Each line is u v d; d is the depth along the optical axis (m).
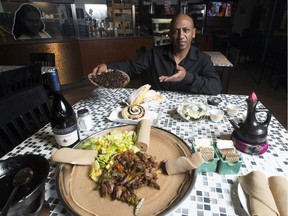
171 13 5.21
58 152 0.62
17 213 0.41
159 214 0.46
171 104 1.15
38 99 1.07
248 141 0.70
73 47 3.67
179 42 1.48
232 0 5.69
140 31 4.68
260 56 5.66
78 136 0.78
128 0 4.31
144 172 0.58
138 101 1.12
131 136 0.75
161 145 0.72
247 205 0.51
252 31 6.12
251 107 0.70
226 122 0.94
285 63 3.62
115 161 0.62
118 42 4.16
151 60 1.70
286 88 3.64
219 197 0.55
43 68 2.13
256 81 4.21
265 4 5.70
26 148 0.77
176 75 1.22
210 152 0.64
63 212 0.52
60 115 0.73
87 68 3.98
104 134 0.77
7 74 1.24
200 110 0.98
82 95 3.50
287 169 0.65
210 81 1.30
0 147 0.86
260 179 0.55
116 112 1.02
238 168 0.62
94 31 3.97
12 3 3.12
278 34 4.82
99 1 4.23
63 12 3.53
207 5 5.69
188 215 0.51
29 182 0.47
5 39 3.21
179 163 0.58
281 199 0.50
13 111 0.92
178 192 0.53
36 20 3.35
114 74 1.29
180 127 0.91
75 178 0.58
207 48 5.87
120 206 0.50
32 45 3.29
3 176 0.51
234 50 2.89
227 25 5.93
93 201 0.51
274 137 0.81
